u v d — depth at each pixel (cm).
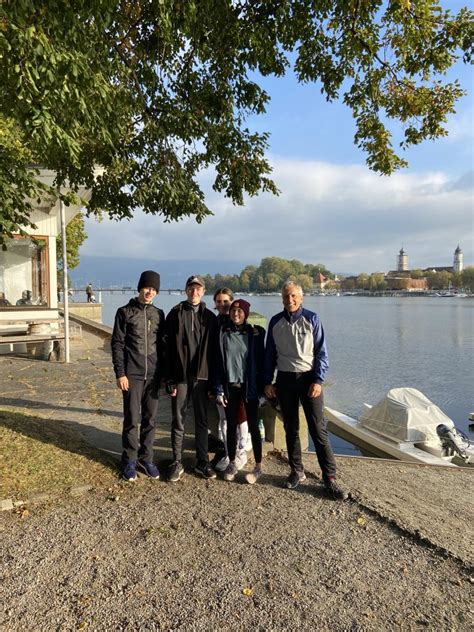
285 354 404
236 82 629
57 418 557
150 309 412
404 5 498
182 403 411
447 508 391
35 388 728
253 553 299
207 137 656
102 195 665
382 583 272
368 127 657
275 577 274
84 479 389
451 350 3625
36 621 229
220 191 741
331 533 329
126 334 405
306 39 598
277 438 503
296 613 243
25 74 296
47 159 559
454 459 939
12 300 1139
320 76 643
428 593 264
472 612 249
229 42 576
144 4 487
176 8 475
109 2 354
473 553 310
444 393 2128
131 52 548
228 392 411
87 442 471
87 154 608
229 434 414
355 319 7175
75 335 1554
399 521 347
